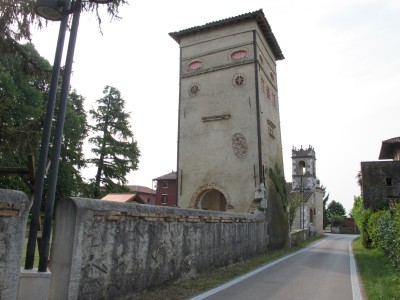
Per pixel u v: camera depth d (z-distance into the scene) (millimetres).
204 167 20359
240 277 10398
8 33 8289
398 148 31781
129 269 7129
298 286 9188
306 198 48125
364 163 30062
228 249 12562
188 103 21812
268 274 11125
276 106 24234
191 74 22109
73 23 6035
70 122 27953
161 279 8258
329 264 14039
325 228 68625
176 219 9078
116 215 6797
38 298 5035
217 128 20562
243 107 20094
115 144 35219
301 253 18984
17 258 4484
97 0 6520
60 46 5887
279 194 21656
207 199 21469
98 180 34062
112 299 6625
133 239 7305
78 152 31156
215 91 21109
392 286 8695
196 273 10031
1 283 4262
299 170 52500
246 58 20641
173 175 60031
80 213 5926
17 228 4500
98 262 6305
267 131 21125
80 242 5910
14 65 10195
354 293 8406
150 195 70000
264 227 17891
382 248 16719
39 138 9055
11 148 8836
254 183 18828
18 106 21250
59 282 5715
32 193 5633
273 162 21750
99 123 35781
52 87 5723
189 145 21156
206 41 22094
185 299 7379
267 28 21984
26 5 7922
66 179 28031
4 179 20219
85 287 5980
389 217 15328
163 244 8406
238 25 21250
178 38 23203
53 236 5957
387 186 28422
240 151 19609
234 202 19047
